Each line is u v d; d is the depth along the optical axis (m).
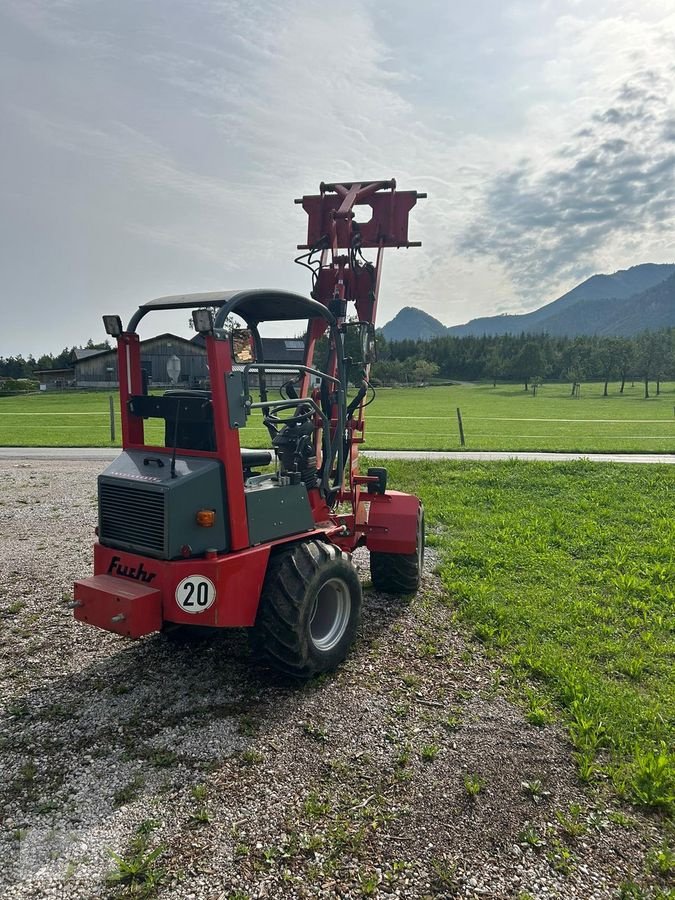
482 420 31.62
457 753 3.31
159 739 3.42
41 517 8.96
